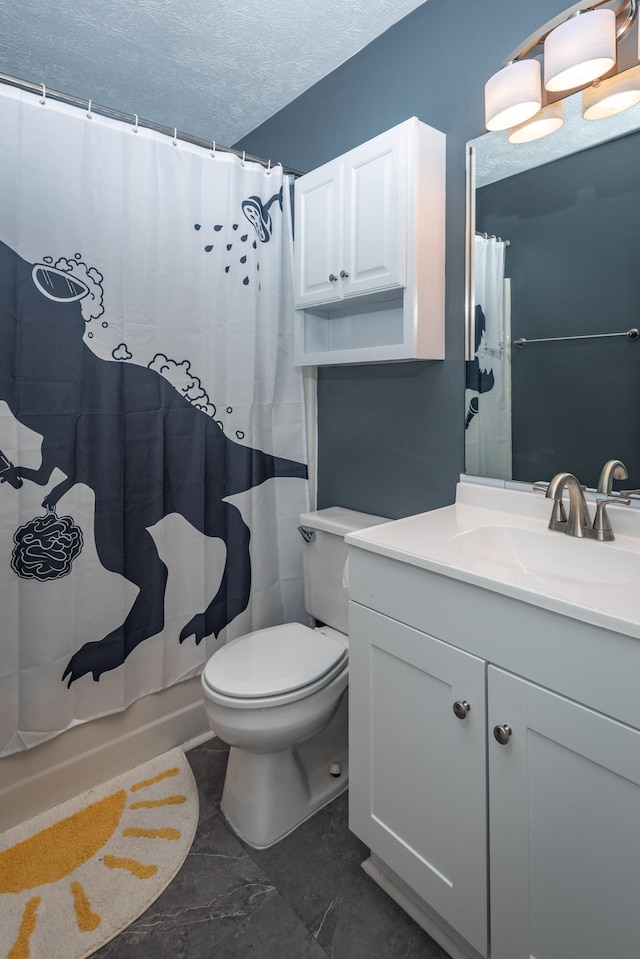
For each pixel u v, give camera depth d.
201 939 1.20
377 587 1.22
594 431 1.30
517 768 0.96
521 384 1.43
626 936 0.83
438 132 1.51
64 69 1.81
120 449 1.62
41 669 1.52
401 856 1.21
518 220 1.40
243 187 1.81
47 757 1.57
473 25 1.46
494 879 1.01
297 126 2.03
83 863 1.38
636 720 0.79
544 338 1.38
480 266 1.49
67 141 1.46
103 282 1.56
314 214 1.73
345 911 1.26
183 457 1.78
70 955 1.16
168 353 1.71
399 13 1.60
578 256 1.30
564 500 1.33
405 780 1.19
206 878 1.35
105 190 1.54
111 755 1.70
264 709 1.37
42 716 1.53
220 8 1.54
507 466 1.48
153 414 1.69
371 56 1.73
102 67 1.81
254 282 1.86
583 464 1.33
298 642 1.64
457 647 1.05
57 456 1.51
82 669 1.61
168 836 1.48
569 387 1.34
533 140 1.36
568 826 0.89
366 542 1.21
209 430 1.83
